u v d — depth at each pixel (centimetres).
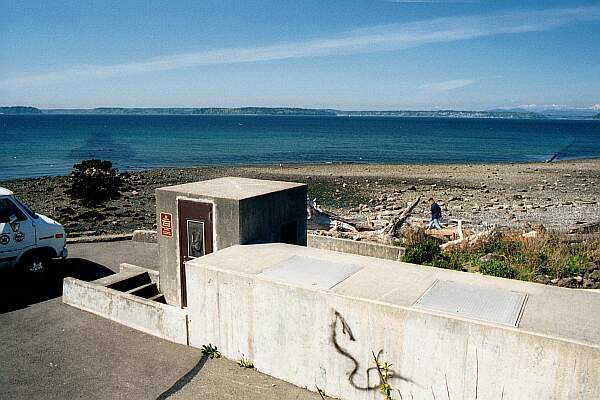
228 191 827
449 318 503
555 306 534
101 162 3116
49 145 7725
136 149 7238
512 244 1282
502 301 547
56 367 682
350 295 564
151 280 990
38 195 3000
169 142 8725
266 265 675
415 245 1242
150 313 773
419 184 3562
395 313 532
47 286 1025
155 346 733
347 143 8838
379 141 9412
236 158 6094
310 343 597
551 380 461
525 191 3195
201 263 687
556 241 1325
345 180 3791
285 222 856
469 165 5112
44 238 1048
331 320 575
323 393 597
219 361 677
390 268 667
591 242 1330
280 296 610
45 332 793
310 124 19262
